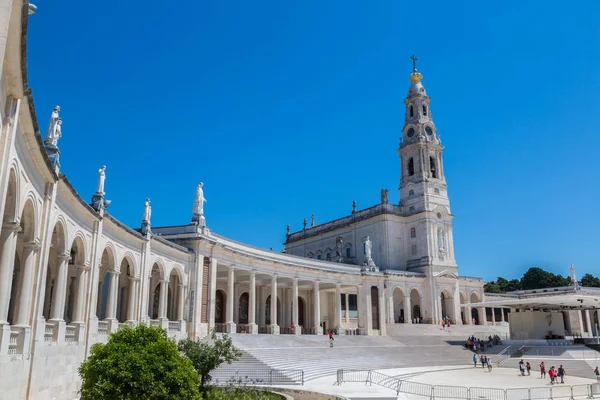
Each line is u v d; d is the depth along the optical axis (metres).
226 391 26.67
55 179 22.48
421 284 87.12
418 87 98.00
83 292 28.66
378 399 28.56
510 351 63.91
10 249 17.88
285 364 40.25
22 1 12.38
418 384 36.34
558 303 73.62
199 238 46.09
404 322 84.06
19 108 15.73
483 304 76.88
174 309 47.94
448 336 73.56
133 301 36.75
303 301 74.69
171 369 18.27
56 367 24.02
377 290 70.81
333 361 46.12
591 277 137.25
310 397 28.59
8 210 17.98
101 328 31.53
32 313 21.19
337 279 66.31
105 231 31.80
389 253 89.44
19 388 19.56
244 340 47.12
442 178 94.19
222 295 61.06
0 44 12.12
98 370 17.62
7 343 17.97
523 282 133.00
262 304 66.31
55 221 23.77
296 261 64.88
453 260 90.75
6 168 15.24
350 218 98.19
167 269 42.25
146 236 38.12
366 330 68.00
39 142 18.72
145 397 17.25
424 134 94.44
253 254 57.44
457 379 44.38
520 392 35.56
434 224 90.19
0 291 17.59
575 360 58.06
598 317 98.12
